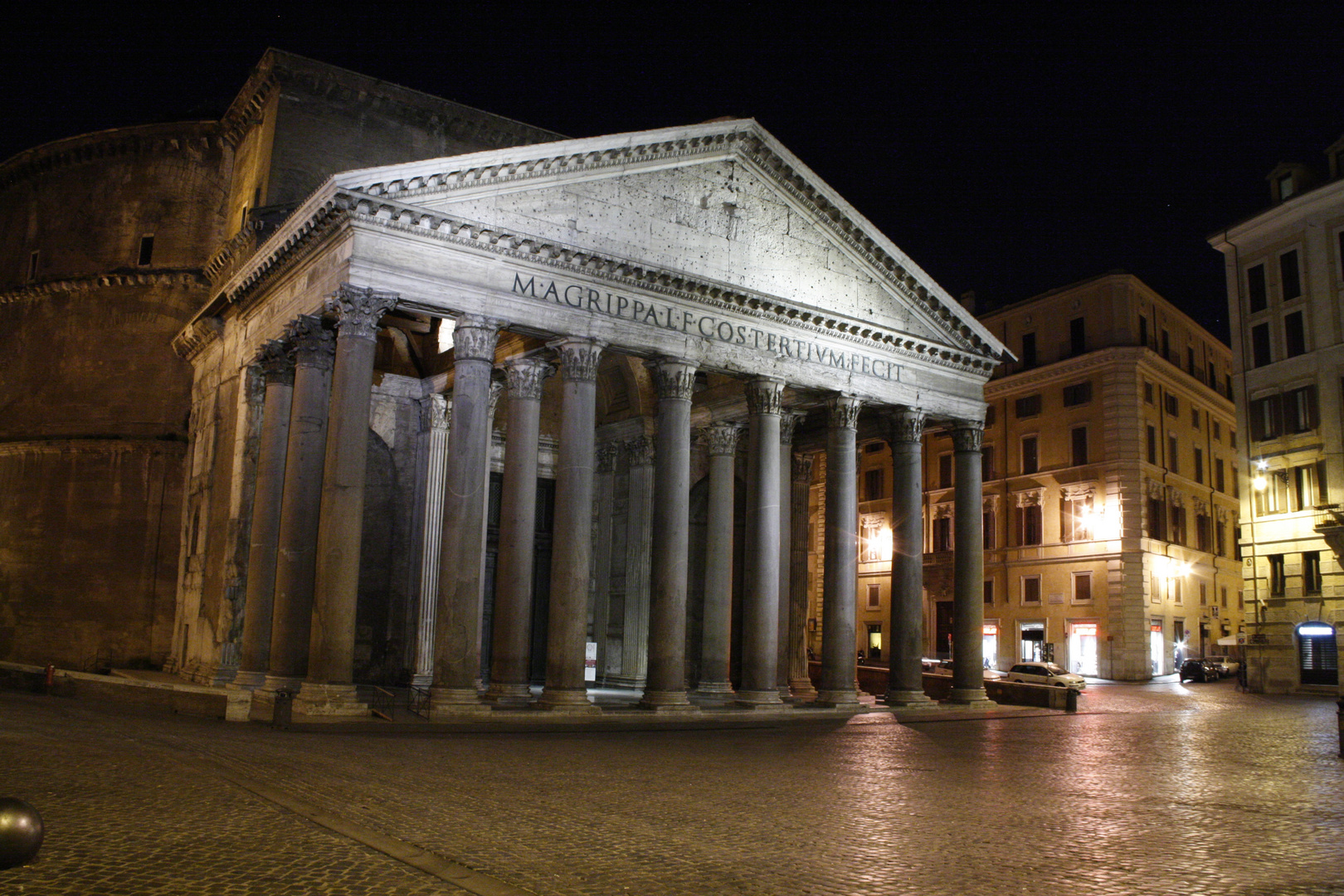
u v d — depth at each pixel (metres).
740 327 28.95
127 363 41.09
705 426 34.56
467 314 24.53
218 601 30.22
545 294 25.67
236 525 29.00
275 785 13.05
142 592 38.78
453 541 24.08
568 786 14.38
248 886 8.23
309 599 24.47
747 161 29.67
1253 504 43.03
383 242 23.64
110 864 8.65
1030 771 17.77
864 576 61.78
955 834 11.73
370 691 29.80
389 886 8.47
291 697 20.73
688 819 12.18
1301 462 41.16
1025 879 9.61
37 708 22.89
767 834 11.41
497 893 8.47
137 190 42.56
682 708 26.48
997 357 34.88
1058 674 42.88
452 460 24.36
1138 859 10.65
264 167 34.06
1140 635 50.44
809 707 29.69
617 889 8.80
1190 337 58.91
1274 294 42.81
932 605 58.69
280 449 27.48
